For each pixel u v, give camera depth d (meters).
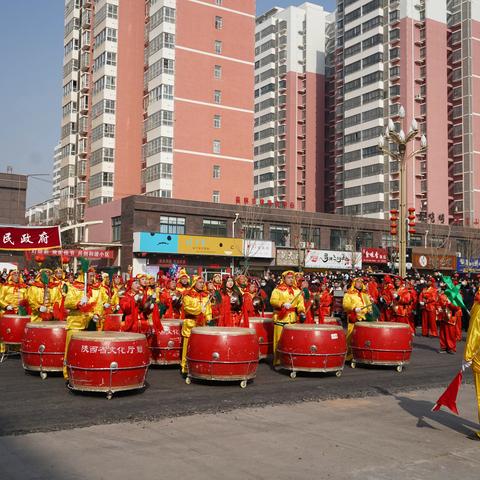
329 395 9.34
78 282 10.40
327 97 89.00
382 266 55.88
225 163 54.88
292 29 88.44
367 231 56.69
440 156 71.00
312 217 52.81
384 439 6.70
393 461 5.88
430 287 20.77
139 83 56.16
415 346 17.61
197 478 5.29
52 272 13.46
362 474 5.48
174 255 45.75
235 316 12.04
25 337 10.67
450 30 73.94
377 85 73.25
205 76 54.66
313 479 5.32
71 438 6.53
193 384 10.20
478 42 72.88
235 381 10.44
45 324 10.64
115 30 55.50
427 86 70.69
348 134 77.25
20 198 55.75
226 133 55.25
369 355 12.18
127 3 56.22
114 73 55.19
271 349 13.13
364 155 74.69
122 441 6.44
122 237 45.66
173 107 52.81
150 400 8.76
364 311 13.01
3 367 11.91
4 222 54.88
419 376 11.55
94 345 8.77
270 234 50.50
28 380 10.41
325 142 88.06
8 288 14.09
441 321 15.95
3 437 6.55
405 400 9.00
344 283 26.73
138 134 55.75
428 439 6.73
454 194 72.06
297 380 10.82
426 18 71.25
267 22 91.94
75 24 62.00
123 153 55.00
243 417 7.68
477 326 6.90
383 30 73.94
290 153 86.62
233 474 5.41
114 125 54.91
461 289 23.17
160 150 51.88
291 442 6.51
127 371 8.86
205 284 11.18
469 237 63.44
